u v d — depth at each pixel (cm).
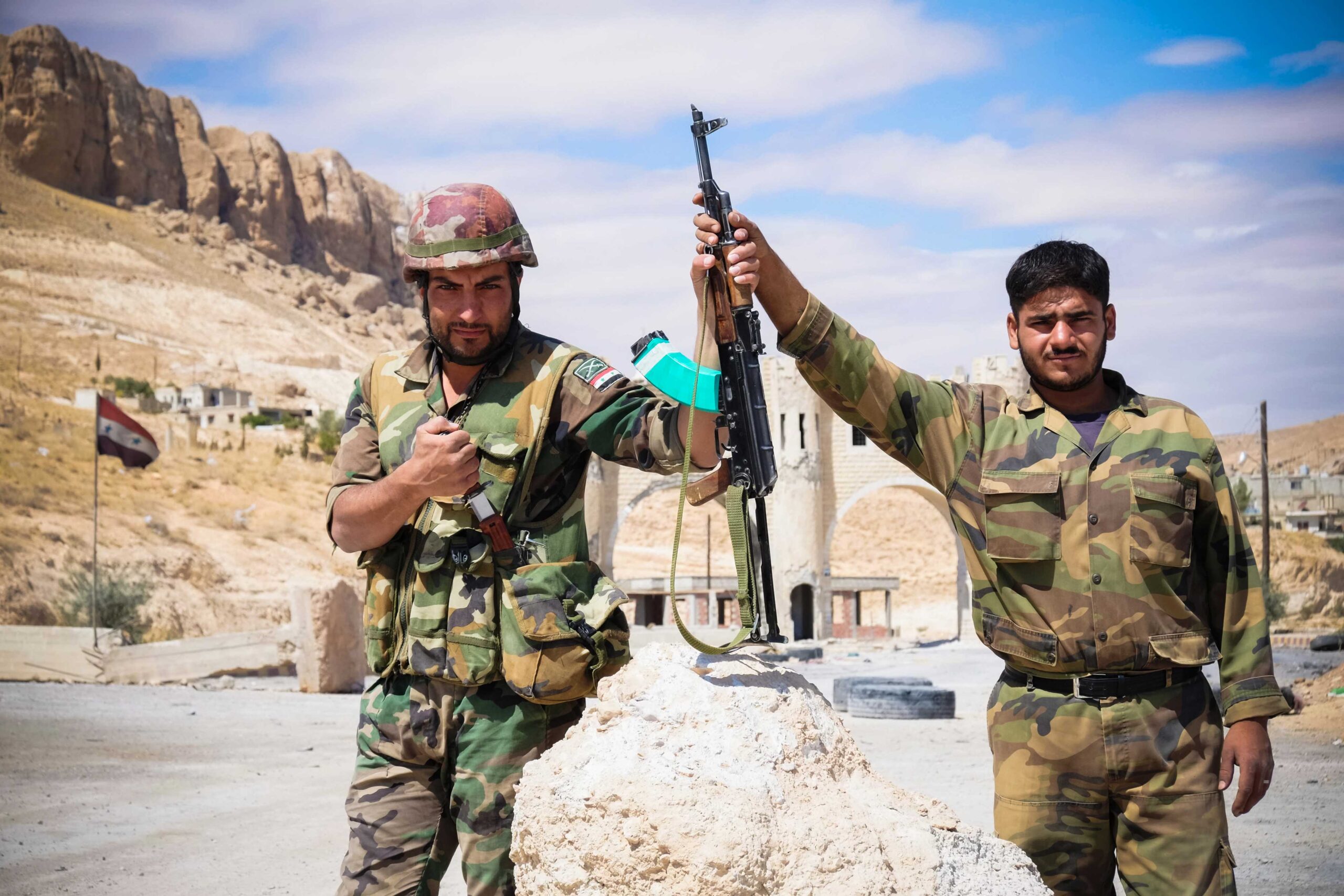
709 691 268
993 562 374
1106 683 358
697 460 307
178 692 1934
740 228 308
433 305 341
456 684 327
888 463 5097
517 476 333
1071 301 371
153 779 1083
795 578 4938
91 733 1377
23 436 6756
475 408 344
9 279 16812
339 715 1636
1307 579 8038
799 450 4962
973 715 1766
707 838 241
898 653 4081
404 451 346
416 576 334
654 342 307
